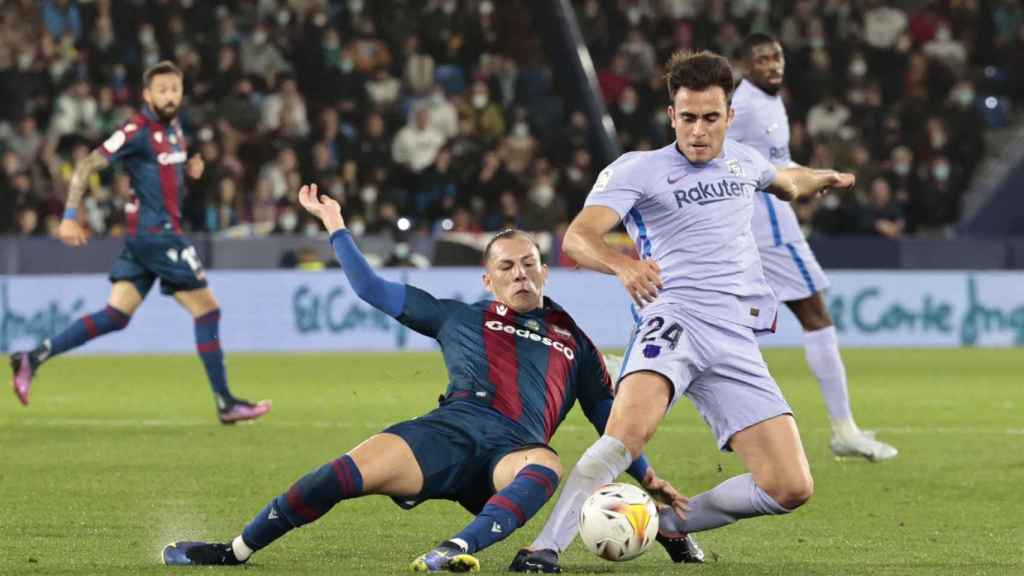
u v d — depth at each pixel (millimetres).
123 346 59062
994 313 62938
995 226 70438
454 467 16438
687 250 17594
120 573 16234
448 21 72375
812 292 28234
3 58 68250
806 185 19578
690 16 74938
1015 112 76188
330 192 62875
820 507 22391
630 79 71812
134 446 29359
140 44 69188
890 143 70062
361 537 19344
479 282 58875
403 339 59906
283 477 25188
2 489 23547
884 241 63438
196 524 20406
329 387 43406
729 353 17297
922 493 23875
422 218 64312
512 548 18531
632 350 17203
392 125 68000
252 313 58969
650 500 16391
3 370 50125
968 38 76875
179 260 32594
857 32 75812
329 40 69812
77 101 65500
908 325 62312
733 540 19406
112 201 61281
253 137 64250
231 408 33344
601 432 17828
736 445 17297
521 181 64375
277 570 16438
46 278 57750
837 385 28156
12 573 16391
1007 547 18891
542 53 74188
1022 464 27469
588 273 59906
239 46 69000
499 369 17031
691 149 17469
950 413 37000
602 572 16547
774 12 75188
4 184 61094
